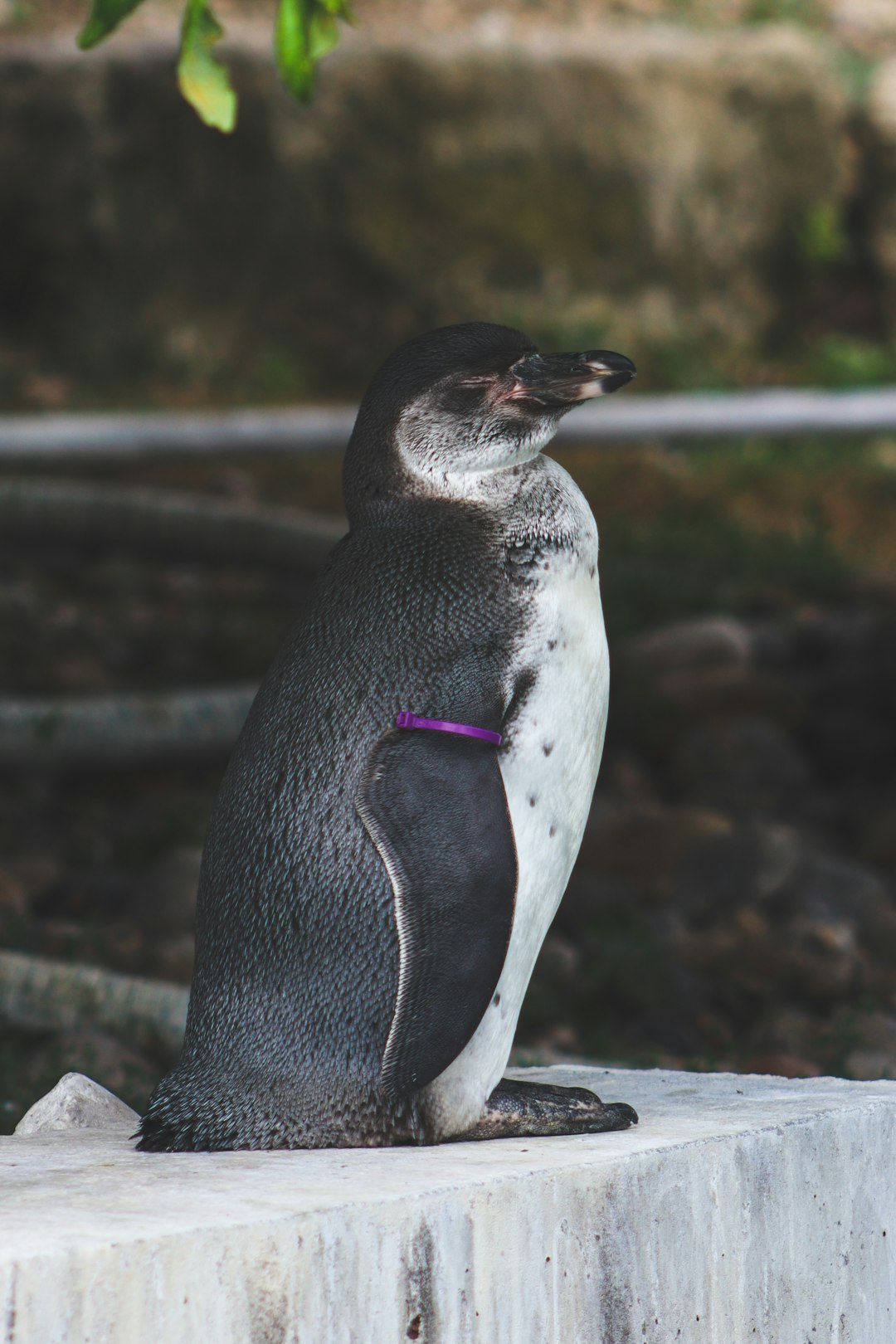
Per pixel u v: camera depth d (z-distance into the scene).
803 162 55.00
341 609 8.55
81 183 48.97
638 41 53.53
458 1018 7.95
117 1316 6.33
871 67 57.41
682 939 20.72
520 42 52.06
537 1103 8.59
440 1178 7.44
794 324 55.22
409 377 8.95
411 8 57.81
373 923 8.02
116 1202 7.00
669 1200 8.20
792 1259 8.85
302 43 10.84
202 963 8.55
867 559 36.47
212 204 49.56
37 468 38.72
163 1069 15.87
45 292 49.25
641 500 39.47
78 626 30.80
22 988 16.52
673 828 23.28
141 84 49.00
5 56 49.44
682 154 53.16
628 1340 7.95
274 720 8.48
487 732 8.18
